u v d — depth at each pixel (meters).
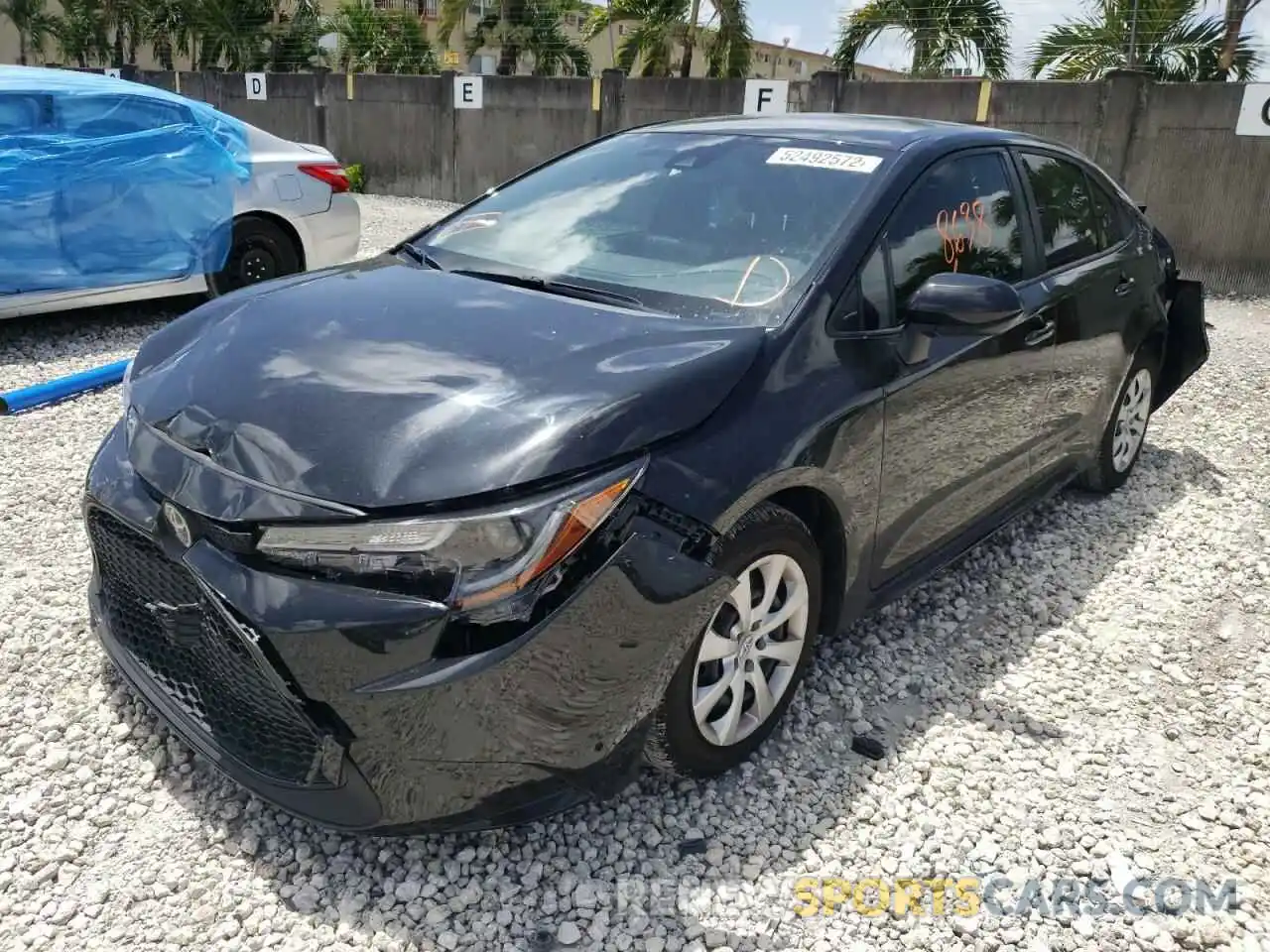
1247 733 3.25
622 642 2.32
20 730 2.87
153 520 2.49
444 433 2.32
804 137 3.63
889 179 3.30
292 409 2.44
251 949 2.25
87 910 2.33
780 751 3.01
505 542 2.21
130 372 3.05
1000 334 3.55
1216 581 4.23
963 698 3.35
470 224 3.74
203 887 2.40
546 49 22.61
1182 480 5.31
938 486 3.42
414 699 2.18
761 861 2.59
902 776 2.94
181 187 6.64
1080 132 11.62
